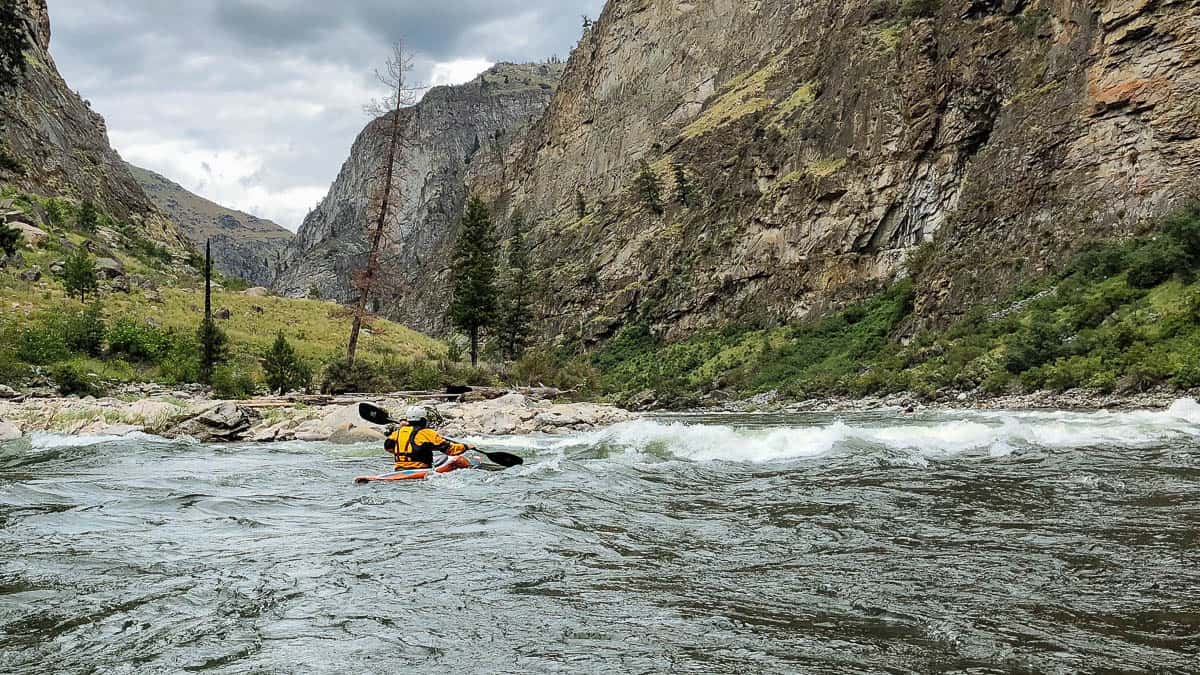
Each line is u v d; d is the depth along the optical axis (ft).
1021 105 173.06
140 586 16.37
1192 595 14.80
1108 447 39.17
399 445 36.76
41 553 19.75
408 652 12.28
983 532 20.85
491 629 13.42
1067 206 151.64
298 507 27.48
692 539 20.98
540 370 148.36
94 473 38.50
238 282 220.84
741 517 24.04
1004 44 185.47
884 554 18.78
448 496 29.53
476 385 121.70
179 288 167.32
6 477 36.52
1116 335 100.58
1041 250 150.00
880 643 12.51
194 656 12.16
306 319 164.66
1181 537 19.51
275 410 70.64
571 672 11.38
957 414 93.30
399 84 124.98
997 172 171.73
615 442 48.44
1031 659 11.66
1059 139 159.02
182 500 29.12
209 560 18.89
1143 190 140.56
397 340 167.43
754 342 213.66
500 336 257.96
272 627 13.56
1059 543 19.24
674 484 31.55
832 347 184.03
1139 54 145.89
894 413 105.70
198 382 114.62
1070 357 104.88
